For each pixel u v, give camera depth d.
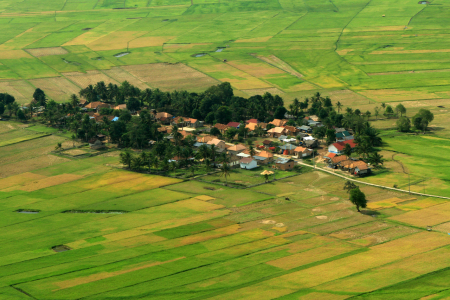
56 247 164.62
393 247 154.00
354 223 174.88
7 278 142.50
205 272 142.12
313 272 139.75
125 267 146.88
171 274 141.50
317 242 160.12
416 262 143.25
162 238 167.25
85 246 163.50
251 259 149.38
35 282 139.50
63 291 134.00
